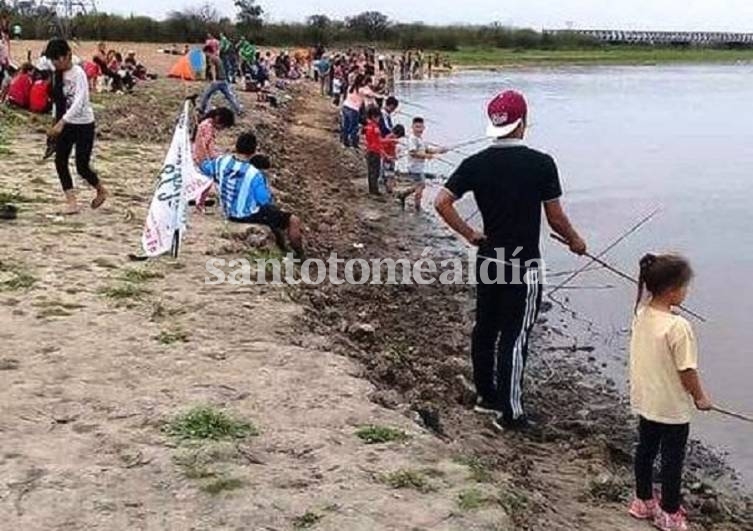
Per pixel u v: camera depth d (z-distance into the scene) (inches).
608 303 551.2
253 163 533.6
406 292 541.3
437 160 1072.8
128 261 442.9
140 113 1033.5
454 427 331.6
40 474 239.5
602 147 1323.8
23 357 317.4
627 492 304.8
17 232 483.2
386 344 426.0
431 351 438.6
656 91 2635.3
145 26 3275.1
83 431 264.8
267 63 2094.0
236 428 269.0
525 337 339.9
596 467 322.7
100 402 283.6
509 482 271.9
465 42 4803.2
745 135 1502.2
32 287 393.7
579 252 332.5
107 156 756.0
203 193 548.4
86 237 481.4
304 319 387.9
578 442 347.6
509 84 2817.4
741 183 1004.6
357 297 501.4
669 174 1069.1
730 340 480.1
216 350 333.4
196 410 276.7
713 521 302.7
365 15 4443.9
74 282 404.2
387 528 222.5
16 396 285.3
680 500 290.2
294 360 328.5
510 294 333.1
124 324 355.6
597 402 405.1
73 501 227.8
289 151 1054.4
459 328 483.8
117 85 1242.6
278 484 239.6
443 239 687.1
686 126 1648.6
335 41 4079.7
